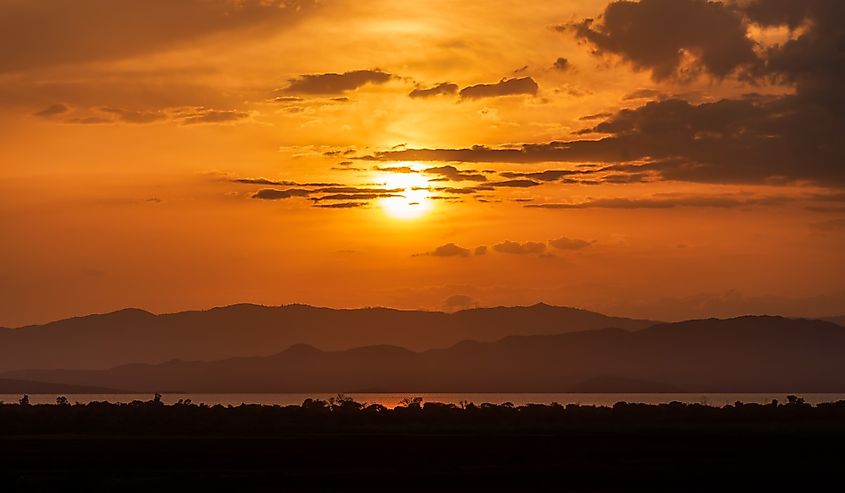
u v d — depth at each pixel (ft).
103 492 335.47
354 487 352.69
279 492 342.64
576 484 361.30
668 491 347.15
